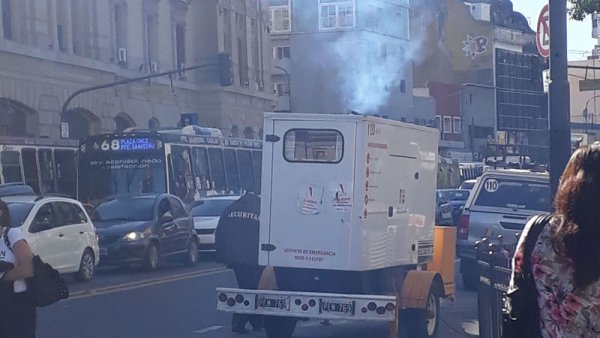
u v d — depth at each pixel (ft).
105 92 144.87
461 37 311.06
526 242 13.05
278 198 36.27
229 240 39.99
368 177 35.50
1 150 90.48
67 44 135.95
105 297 53.67
